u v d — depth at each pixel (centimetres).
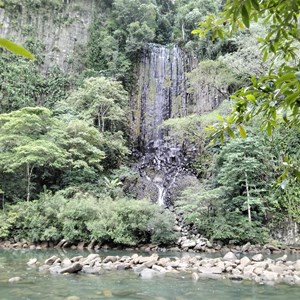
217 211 1398
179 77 2559
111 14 2897
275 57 206
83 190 1639
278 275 653
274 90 169
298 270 710
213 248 1255
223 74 1719
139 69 2673
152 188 1927
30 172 1574
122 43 2747
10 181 1616
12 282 586
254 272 684
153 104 2562
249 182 1407
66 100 2311
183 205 1538
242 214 1406
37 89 2380
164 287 562
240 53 1627
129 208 1316
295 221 1365
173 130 1914
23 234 1356
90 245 1266
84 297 488
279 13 161
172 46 2744
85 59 2652
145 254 1105
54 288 543
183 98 2464
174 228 1391
